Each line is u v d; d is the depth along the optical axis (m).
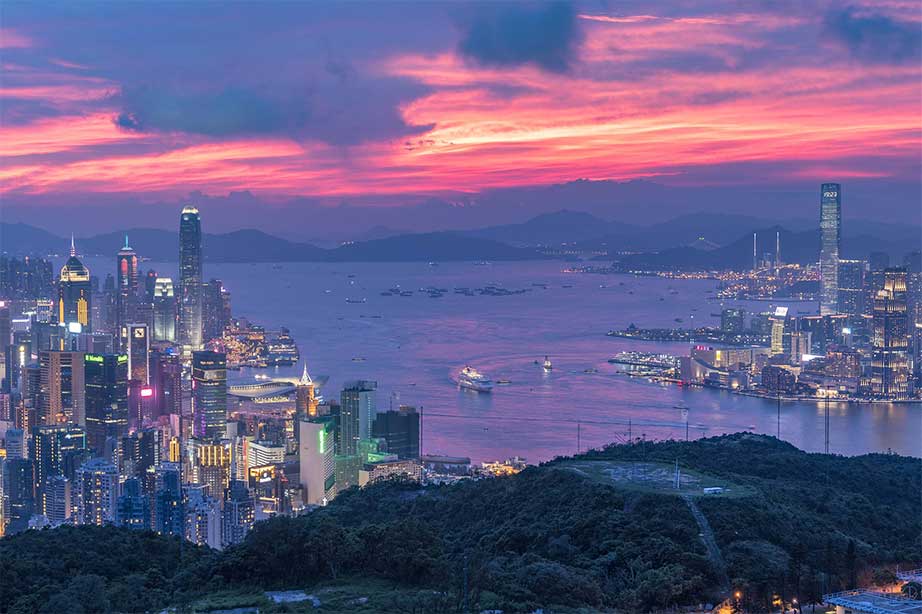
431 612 136.88
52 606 141.62
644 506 184.50
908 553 170.88
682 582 148.25
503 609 139.25
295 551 157.12
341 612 136.88
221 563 159.25
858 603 122.62
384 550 156.25
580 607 142.12
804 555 160.62
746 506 182.00
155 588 158.75
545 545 175.38
